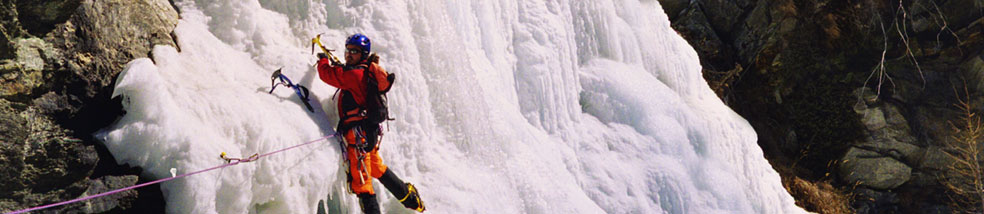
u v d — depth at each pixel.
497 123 5.27
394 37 4.58
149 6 3.72
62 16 3.20
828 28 11.88
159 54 3.59
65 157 3.13
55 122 3.14
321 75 3.88
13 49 3.01
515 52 6.17
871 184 11.43
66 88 3.21
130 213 3.22
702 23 11.79
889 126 11.52
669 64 7.79
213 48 3.91
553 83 6.25
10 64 2.99
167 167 3.24
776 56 11.77
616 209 5.87
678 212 6.36
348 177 3.89
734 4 11.84
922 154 11.52
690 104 7.64
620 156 6.34
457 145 4.86
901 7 11.99
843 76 11.87
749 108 11.83
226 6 4.14
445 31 5.00
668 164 6.51
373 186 4.19
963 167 11.51
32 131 3.04
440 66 4.84
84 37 3.31
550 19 6.44
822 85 11.83
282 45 4.22
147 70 3.29
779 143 11.74
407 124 4.47
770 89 11.86
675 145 6.70
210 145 3.31
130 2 3.61
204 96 3.49
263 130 3.53
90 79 3.31
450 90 4.88
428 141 4.61
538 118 6.03
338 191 3.96
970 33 12.02
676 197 6.37
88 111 3.30
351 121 3.83
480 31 5.79
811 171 11.70
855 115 11.65
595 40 6.98
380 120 3.82
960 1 12.00
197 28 3.98
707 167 6.88
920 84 11.95
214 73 3.76
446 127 4.81
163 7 3.84
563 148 5.99
